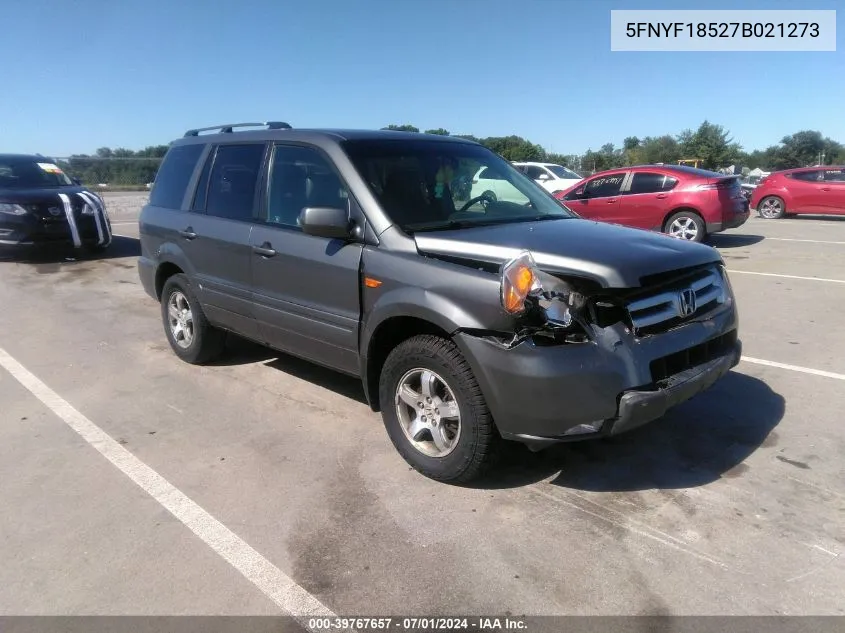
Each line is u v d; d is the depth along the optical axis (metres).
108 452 3.96
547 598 2.64
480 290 3.15
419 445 3.60
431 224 3.80
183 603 2.65
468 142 4.86
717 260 3.72
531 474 3.62
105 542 3.05
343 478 3.62
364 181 3.88
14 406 4.71
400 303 3.44
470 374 3.25
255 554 2.95
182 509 3.32
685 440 3.99
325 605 2.63
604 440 4.02
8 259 11.52
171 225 5.36
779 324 6.62
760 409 4.43
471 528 3.12
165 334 6.45
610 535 3.05
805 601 2.60
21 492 3.51
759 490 3.41
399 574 2.80
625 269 3.10
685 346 3.27
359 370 3.95
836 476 3.54
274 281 4.33
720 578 2.74
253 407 4.64
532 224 3.98
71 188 11.77
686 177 11.67
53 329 6.88
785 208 17.72
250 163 4.71
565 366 2.97
